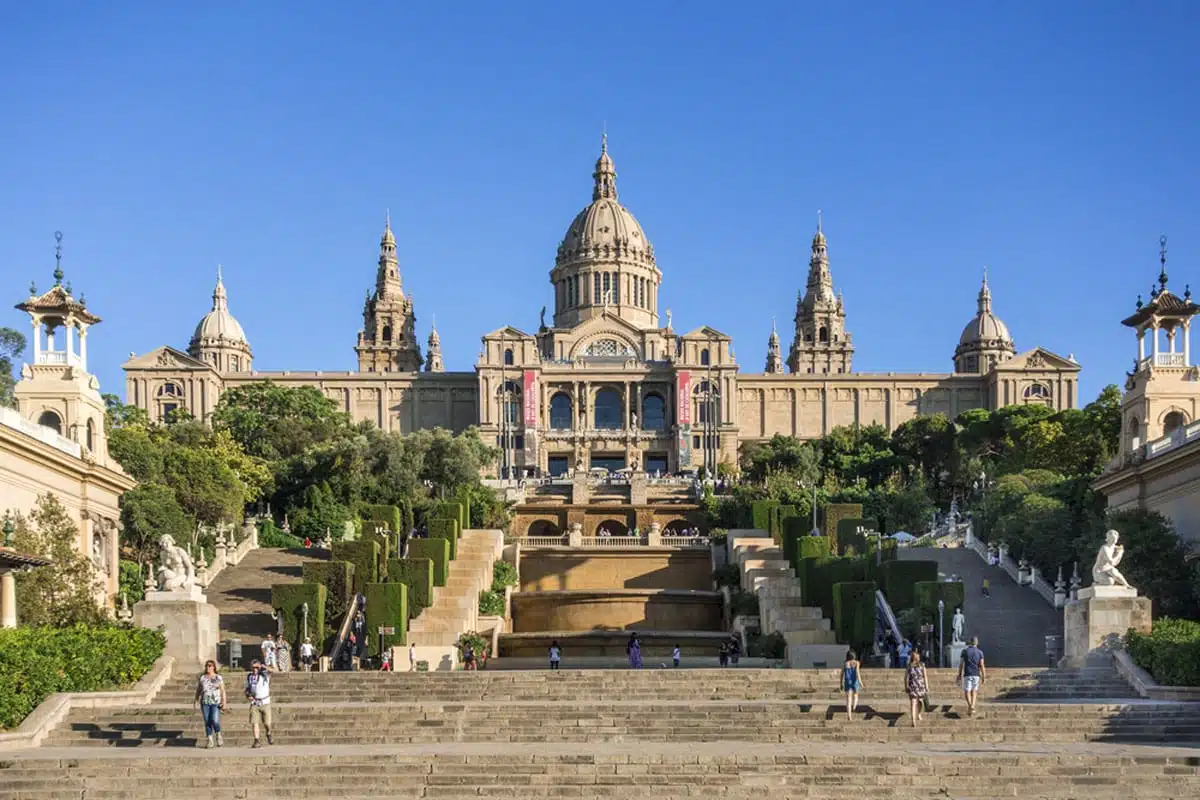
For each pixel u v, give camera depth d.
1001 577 91.00
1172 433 80.88
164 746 48.06
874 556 88.00
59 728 49.47
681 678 56.53
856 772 41.41
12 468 68.69
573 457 199.62
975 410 182.88
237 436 164.50
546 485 161.50
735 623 89.62
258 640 75.38
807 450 176.50
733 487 151.50
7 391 130.25
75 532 71.19
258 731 46.34
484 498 128.12
